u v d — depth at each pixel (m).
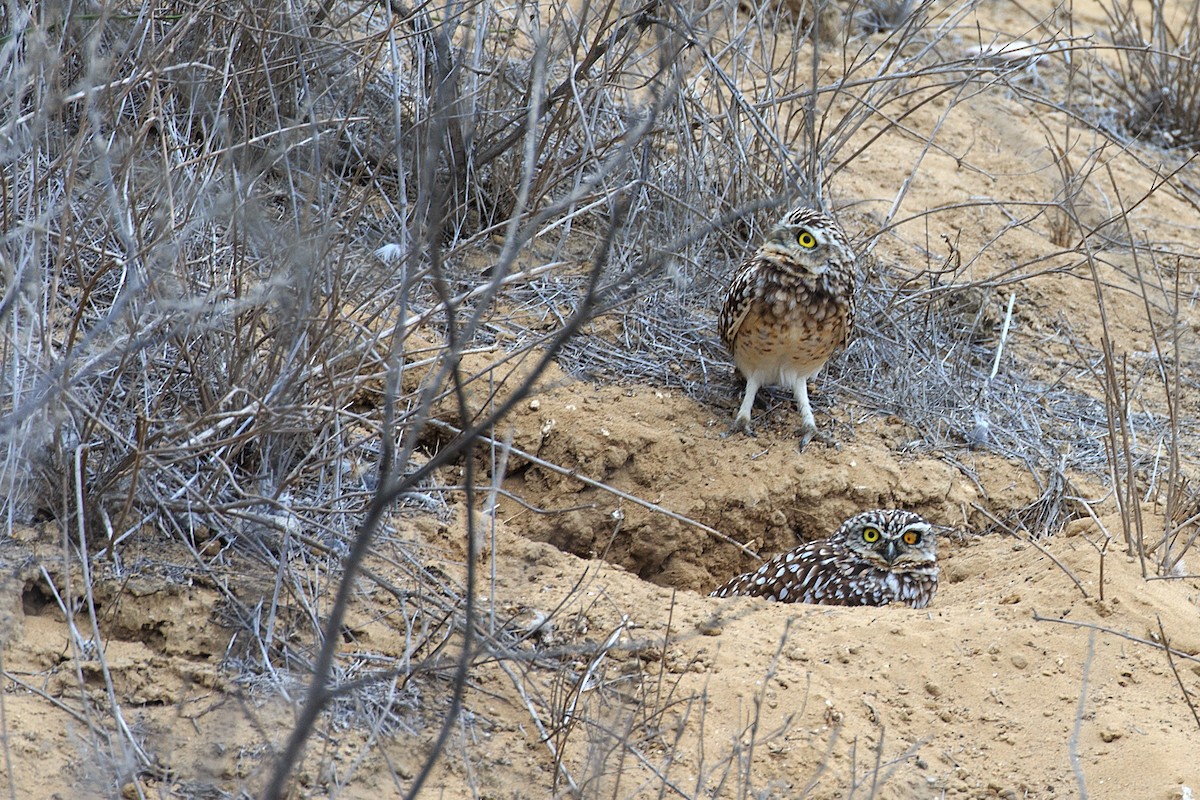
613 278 13.30
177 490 9.05
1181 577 10.06
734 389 13.36
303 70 10.47
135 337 8.91
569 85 12.13
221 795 7.12
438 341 12.04
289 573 8.88
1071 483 12.53
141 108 10.04
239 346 9.43
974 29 20.94
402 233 10.54
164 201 8.95
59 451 8.44
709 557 12.29
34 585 8.27
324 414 9.71
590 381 12.98
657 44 11.67
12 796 6.63
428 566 9.50
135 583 8.38
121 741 7.02
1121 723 8.66
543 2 14.88
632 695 8.48
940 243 16.09
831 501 12.39
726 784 7.94
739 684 8.78
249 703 7.84
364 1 12.90
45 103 8.69
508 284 12.56
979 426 13.12
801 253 11.93
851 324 12.44
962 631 9.58
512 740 8.07
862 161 17.33
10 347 8.66
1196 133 20.17
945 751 8.51
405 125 12.20
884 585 11.09
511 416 12.17
